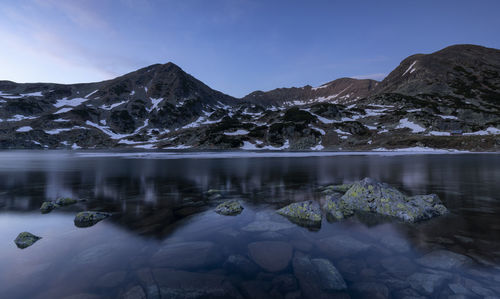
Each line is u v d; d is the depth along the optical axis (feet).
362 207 40.98
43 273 20.38
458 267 20.53
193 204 45.52
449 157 180.24
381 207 39.27
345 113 514.27
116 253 24.27
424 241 26.66
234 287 18.07
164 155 242.78
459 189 57.21
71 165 132.98
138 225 33.35
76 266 21.58
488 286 17.52
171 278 19.42
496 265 20.80
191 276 19.72
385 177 78.74
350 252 24.11
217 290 17.67
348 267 21.04
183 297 16.81
